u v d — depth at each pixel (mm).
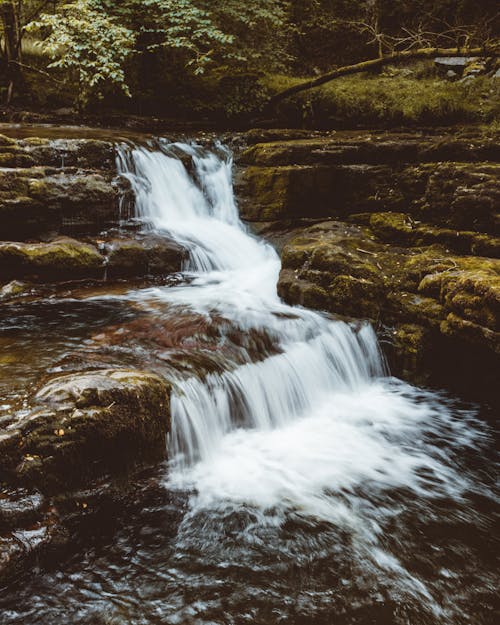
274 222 8867
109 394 3865
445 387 6270
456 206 7340
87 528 3607
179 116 12211
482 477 4656
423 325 6242
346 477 4508
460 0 14883
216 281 7406
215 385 4773
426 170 8344
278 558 3574
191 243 7758
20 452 3473
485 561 3672
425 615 3209
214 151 9789
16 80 11461
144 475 4082
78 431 3676
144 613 3098
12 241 6727
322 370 5820
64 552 3391
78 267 6605
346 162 9055
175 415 4316
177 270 7422
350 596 3316
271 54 12930
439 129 11047
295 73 14922
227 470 4430
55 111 11086
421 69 14430
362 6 15375
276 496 4176
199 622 3061
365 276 6648
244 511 3979
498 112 11414
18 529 3289
